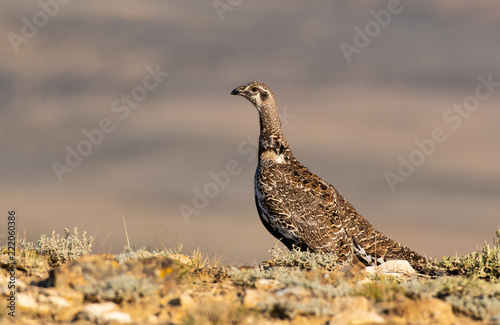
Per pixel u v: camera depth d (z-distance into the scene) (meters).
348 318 15.66
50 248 22.09
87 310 15.61
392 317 16.28
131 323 15.02
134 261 18.73
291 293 17.42
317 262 22.88
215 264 23.17
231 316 15.56
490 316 16.77
